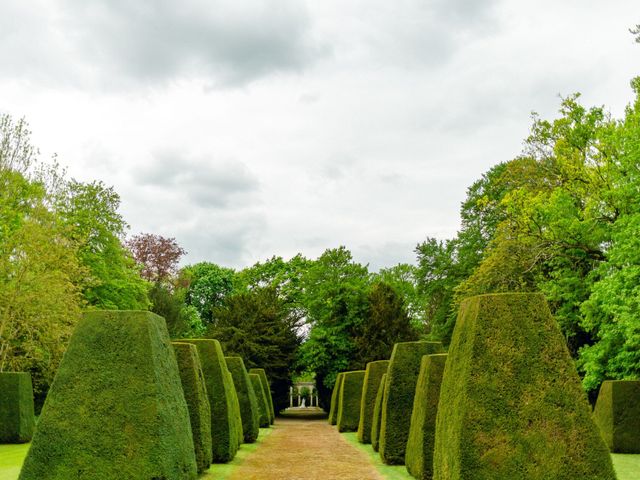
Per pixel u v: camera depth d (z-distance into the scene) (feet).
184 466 35.29
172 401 35.40
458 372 30.68
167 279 172.45
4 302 80.84
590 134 83.82
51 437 31.96
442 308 136.26
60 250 84.48
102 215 111.55
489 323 30.27
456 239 133.39
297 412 177.17
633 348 67.41
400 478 42.63
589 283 78.64
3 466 46.93
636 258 64.44
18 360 84.64
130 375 33.37
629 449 58.80
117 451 31.78
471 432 28.14
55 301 81.56
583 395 28.68
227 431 52.65
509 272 89.61
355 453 60.39
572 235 80.18
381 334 136.46
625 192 71.05
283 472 46.26
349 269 145.28
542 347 29.66
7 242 83.46
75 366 33.47
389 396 52.08
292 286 172.86
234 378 74.08
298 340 150.51
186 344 46.91
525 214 82.07
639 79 78.43
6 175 88.43
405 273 181.37
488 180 130.82
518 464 27.45
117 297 111.14
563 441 27.73
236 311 144.36
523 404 28.45
